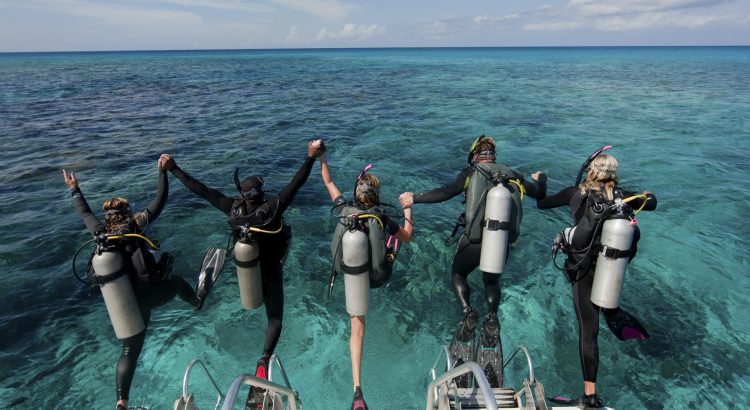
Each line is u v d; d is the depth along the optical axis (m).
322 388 4.60
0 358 5.00
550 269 6.97
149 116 20.92
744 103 24.94
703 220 8.77
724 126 18.28
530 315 5.83
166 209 9.28
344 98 28.05
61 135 16.56
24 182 11.09
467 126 18.56
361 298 3.42
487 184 3.84
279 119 20.25
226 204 3.62
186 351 5.14
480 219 3.84
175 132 17.30
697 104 24.70
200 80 42.06
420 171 12.25
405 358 5.05
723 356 5.05
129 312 3.32
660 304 6.04
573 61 87.94
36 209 9.33
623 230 3.14
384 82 39.88
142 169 12.25
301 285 6.52
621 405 4.42
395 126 18.62
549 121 19.73
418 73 52.41
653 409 4.37
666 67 62.62
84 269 6.97
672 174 11.82
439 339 5.39
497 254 3.71
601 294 3.27
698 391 4.57
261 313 5.85
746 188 10.62
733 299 6.16
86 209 3.63
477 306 6.02
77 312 5.90
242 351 5.17
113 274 3.24
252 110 22.98
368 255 3.42
